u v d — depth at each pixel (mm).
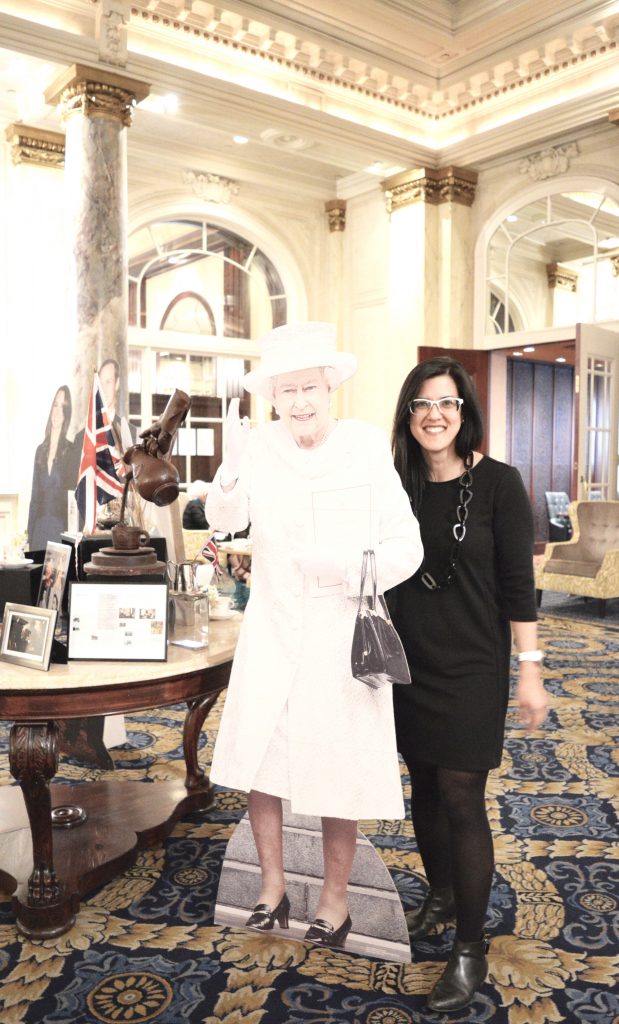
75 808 2807
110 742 3713
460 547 1916
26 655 2115
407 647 1972
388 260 9539
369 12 6848
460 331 9031
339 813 1845
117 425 2801
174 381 9680
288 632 1854
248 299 10148
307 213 10211
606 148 7742
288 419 1835
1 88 7000
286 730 1862
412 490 2012
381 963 2096
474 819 1896
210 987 1981
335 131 7996
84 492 2605
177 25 6812
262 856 2006
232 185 9438
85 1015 1867
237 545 6090
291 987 1984
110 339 6398
